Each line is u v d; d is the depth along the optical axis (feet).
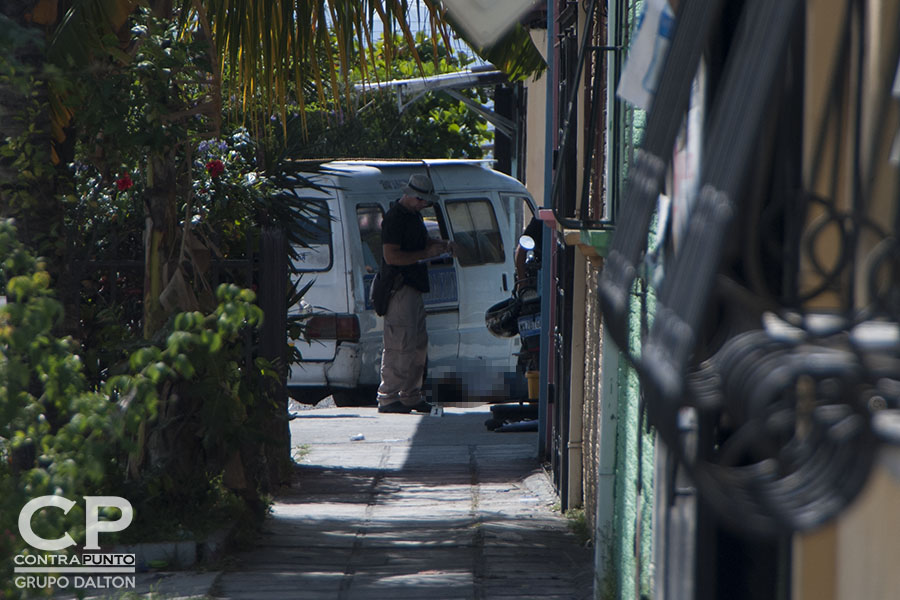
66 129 67.15
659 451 39.50
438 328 134.00
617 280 20.21
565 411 78.84
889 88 20.04
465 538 68.80
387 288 120.88
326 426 119.85
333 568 60.95
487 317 114.83
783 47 16.07
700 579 30.30
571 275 79.00
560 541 68.49
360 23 74.08
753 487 15.49
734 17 28.68
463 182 143.02
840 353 16.19
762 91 16.01
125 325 72.74
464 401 135.13
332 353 127.13
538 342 114.73
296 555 63.82
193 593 53.93
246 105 81.92
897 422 15.38
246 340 68.90
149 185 66.08
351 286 127.03
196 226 74.18
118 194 74.95
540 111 157.17
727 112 16.53
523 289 113.19
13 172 60.70
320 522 73.67
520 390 136.26
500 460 100.68
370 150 192.85
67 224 72.18
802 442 15.79
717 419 17.07
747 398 15.78
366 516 76.54
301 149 92.53
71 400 40.09
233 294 42.34
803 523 15.10
